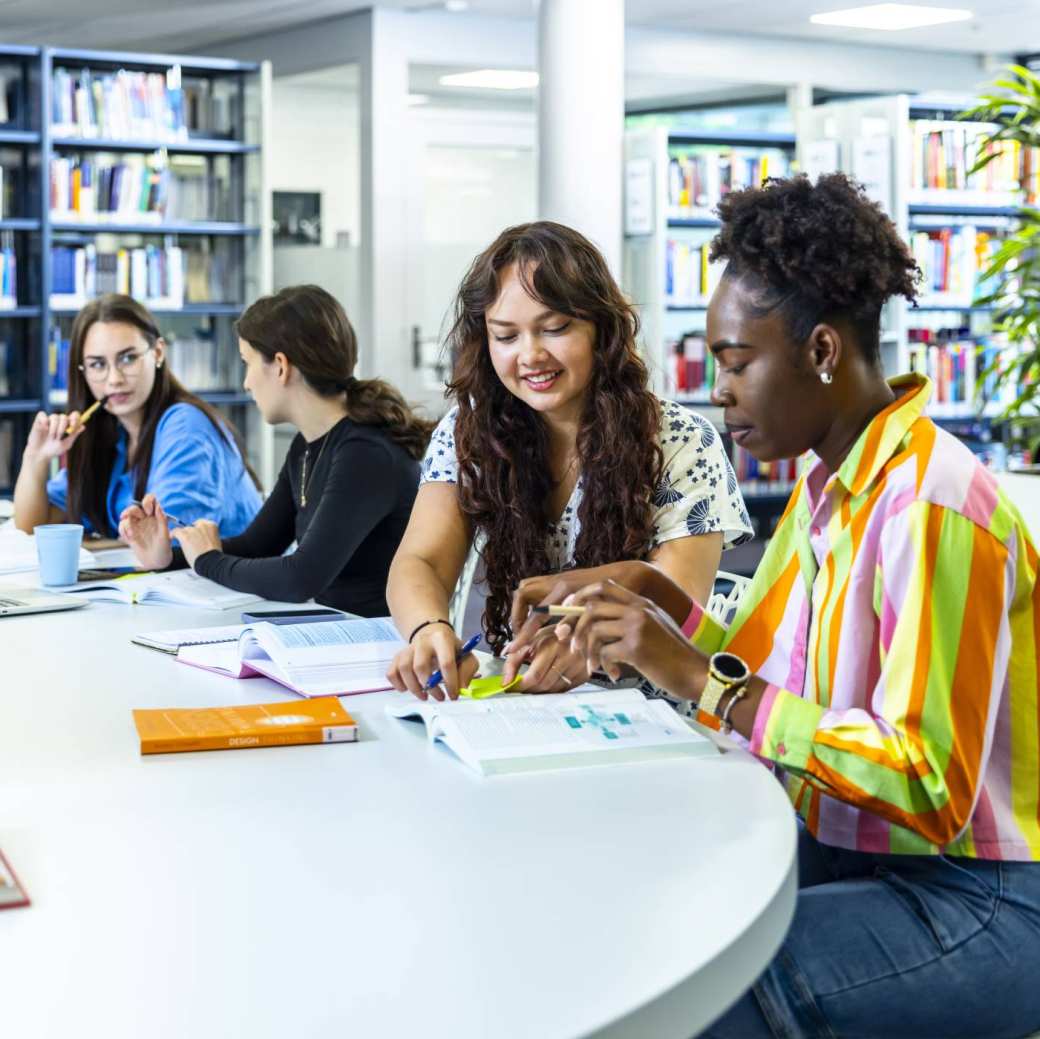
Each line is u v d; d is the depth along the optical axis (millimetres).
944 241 7344
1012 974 1308
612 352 1910
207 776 1338
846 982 1272
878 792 1263
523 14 7816
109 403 3291
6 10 7656
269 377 2744
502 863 1108
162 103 6875
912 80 9070
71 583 2457
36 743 1451
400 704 1605
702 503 1970
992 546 1306
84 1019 849
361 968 919
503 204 9016
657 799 1262
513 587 2031
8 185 6711
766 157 7559
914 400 1402
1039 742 1357
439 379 8141
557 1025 843
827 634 1421
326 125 9203
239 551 2869
